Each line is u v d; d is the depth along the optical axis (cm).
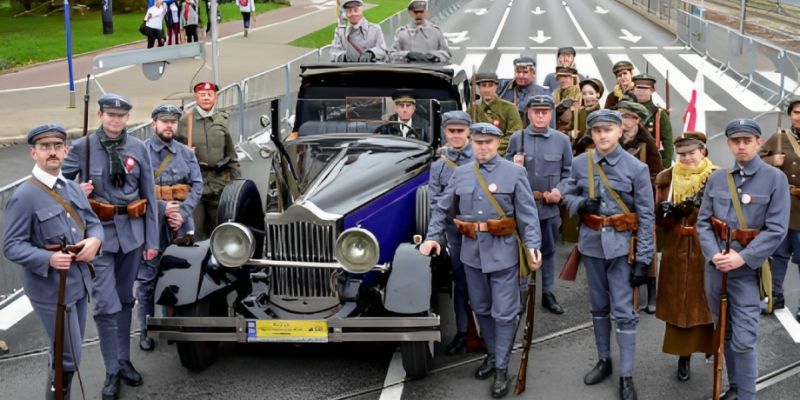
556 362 657
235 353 681
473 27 3175
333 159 699
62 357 519
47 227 527
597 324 618
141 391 612
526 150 745
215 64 1606
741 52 2058
